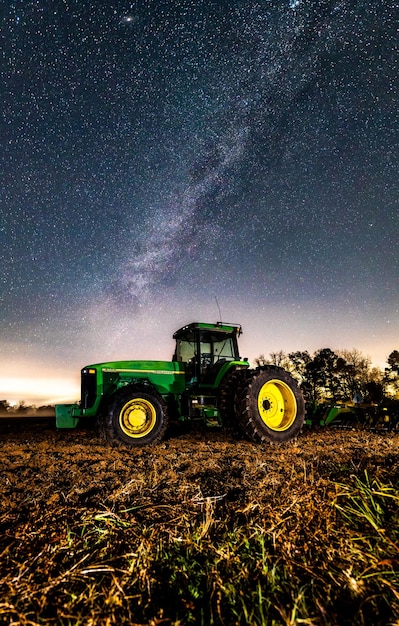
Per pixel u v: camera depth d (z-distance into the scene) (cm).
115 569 152
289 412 654
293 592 136
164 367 725
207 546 180
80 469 396
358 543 178
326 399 786
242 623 124
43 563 169
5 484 333
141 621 125
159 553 173
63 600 137
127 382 696
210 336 791
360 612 123
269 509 231
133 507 241
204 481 324
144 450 552
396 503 217
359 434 708
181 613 130
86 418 704
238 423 636
